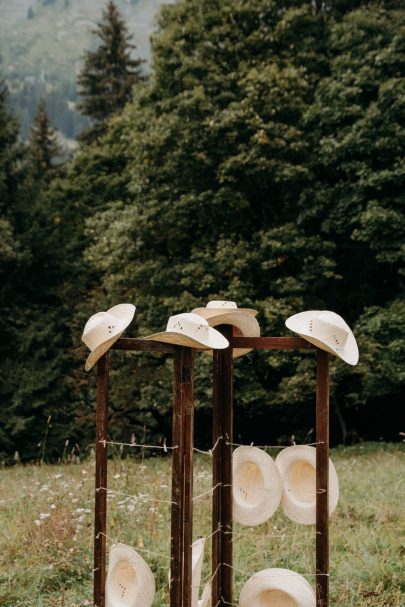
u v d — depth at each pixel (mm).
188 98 20250
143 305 21391
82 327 25719
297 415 23406
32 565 6773
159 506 8484
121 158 31250
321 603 4895
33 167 29344
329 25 21188
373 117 18656
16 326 25812
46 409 24812
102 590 4840
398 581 6188
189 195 20172
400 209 19188
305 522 5164
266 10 21016
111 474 10172
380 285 21672
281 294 20391
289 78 19469
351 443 22062
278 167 19219
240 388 20172
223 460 5363
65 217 30297
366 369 19109
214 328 5371
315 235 20250
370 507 8633
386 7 21594
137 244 21141
